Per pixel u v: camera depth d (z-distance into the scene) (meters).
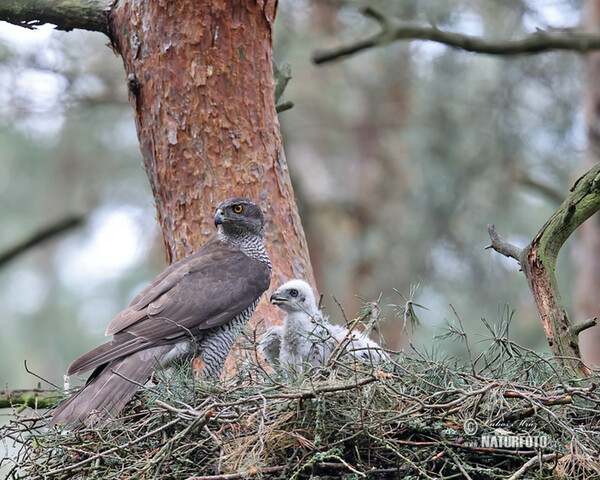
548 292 9.99
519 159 22.56
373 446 8.45
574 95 21.91
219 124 11.29
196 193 11.34
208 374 11.15
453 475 8.20
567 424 8.53
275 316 11.74
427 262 22.50
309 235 25.56
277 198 11.63
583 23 21.14
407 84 24.88
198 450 8.51
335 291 24.75
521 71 22.12
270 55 11.65
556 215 10.04
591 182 9.84
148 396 9.31
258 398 8.53
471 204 22.55
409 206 24.14
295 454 8.32
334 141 27.81
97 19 11.61
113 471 8.54
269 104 11.59
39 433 9.16
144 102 11.41
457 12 21.94
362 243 24.52
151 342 10.57
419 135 23.12
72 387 10.39
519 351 10.08
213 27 11.23
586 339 19.28
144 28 11.29
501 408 8.41
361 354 10.12
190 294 10.98
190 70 11.21
